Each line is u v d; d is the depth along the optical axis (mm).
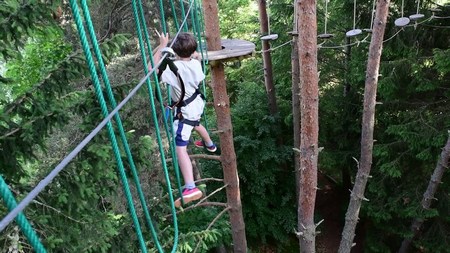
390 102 8695
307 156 5660
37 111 2869
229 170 6297
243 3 13656
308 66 5137
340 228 11914
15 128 2795
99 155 2662
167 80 3049
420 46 8148
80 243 3027
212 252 9391
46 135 2875
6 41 2598
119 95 3141
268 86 10477
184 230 7539
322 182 13930
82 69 3037
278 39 10555
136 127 6246
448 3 7859
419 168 9055
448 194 8875
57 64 3006
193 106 3250
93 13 6914
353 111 10273
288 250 10750
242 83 11562
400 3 8031
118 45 3072
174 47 3107
